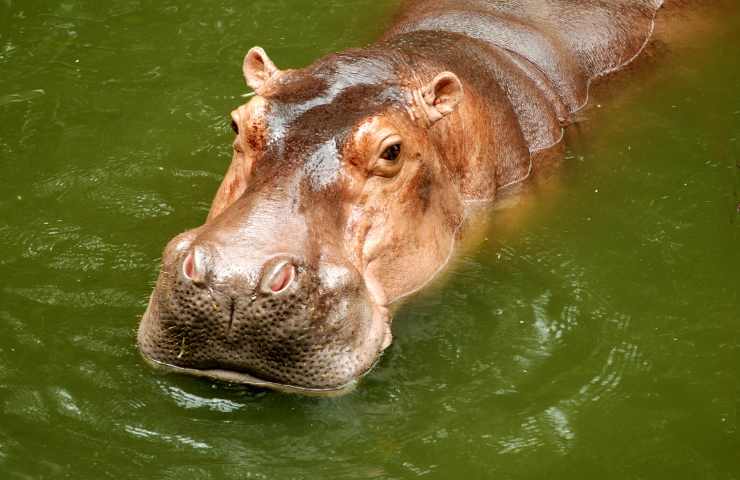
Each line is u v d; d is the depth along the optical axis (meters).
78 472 12.73
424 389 14.10
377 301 14.08
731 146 19.38
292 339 12.59
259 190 13.48
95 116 20.25
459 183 16.55
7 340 14.63
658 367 14.65
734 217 17.55
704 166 18.83
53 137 19.58
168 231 16.94
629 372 14.55
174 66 21.83
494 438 13.45
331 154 13.95
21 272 16.00
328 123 14.22
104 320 15.01
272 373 12.86
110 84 21.25
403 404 13.85
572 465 13.14
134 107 20.53
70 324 14.94
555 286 16.03
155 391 13.79
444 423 13.62
